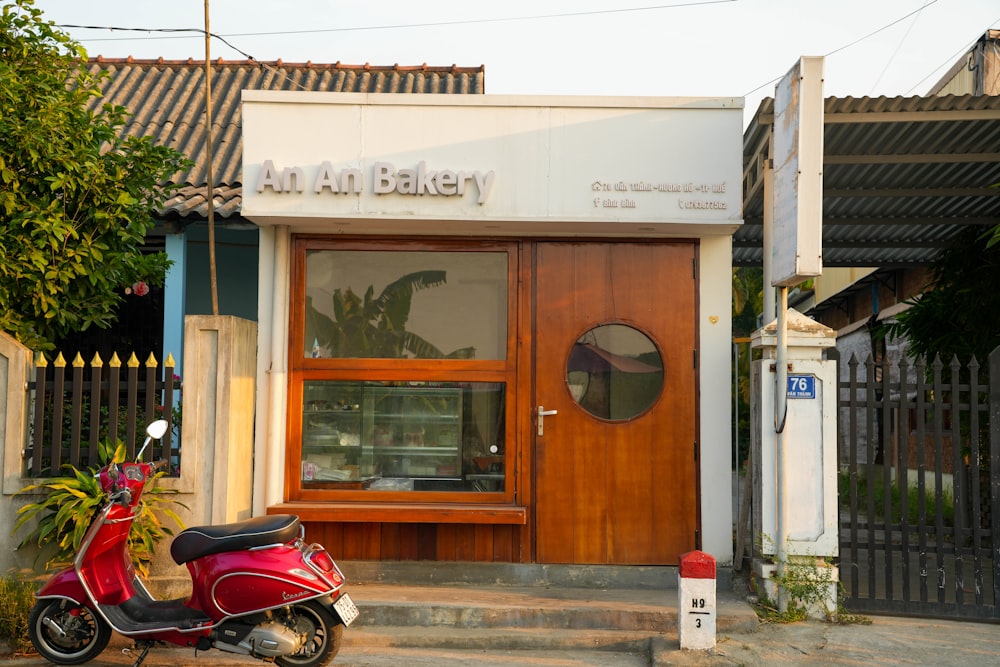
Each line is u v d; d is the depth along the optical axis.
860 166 9.14
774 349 7.48
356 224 7.95
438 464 8.10
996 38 12.65
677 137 7.72
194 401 7.32
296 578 5.63
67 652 6.00
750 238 11.72
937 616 7.16
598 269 8.12
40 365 7.29
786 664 6.16
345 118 7.79
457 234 8.18
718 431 7.93
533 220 7.71
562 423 8.01
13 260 7.17
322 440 8.15
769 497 7.34
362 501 8.05
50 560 6.85
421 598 7.22
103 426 7.50
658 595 7.46
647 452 7.95
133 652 6.38
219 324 7.37
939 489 7.29
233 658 6.36
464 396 8.12
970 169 9.29
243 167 7.77
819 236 6.69
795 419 7.33
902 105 7.89
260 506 7.93
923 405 7.39
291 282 8.19
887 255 13.24
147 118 11.87
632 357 8.05
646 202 7.70
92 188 7.52
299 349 8.16
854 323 19.19
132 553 6.87
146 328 10.55
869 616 7.18
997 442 7.25
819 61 6.75
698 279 8.09
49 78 7.59
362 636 6.74
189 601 5.91
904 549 7.23
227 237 10.60
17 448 7.12
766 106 8.00
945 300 10.88
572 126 7.74
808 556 7.23
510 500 7.97
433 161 7.78
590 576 7.80
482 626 6.96
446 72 13.57
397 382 8.16
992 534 7.19
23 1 7.62
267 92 7.77
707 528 7.85
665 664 6.14
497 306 8.18
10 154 7.27
